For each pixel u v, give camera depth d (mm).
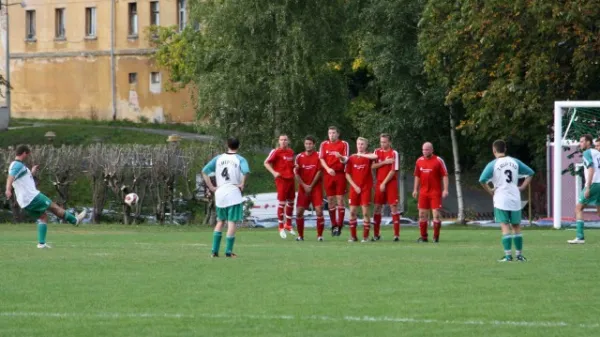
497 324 34719
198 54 149500
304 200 82438
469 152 169625
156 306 38750
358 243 77438
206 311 37594
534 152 150375
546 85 119562
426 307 38500
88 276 48406
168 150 123312
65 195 126625
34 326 34375
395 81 145375
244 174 60281
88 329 33812
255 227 122625
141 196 123375
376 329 33750
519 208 56938
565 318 36000
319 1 146500
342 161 82062
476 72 124688
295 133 145375
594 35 113750
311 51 144000
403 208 152000
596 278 47906
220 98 143500
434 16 128125
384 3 143750
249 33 144750
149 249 67188
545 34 117000
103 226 114688
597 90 121812
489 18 118375
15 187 67312
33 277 47906
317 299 40656
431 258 59094
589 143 75062
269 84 143500
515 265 54344
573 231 97188
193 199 123688
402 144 148500
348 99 158625
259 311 37562
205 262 55906
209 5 147375
